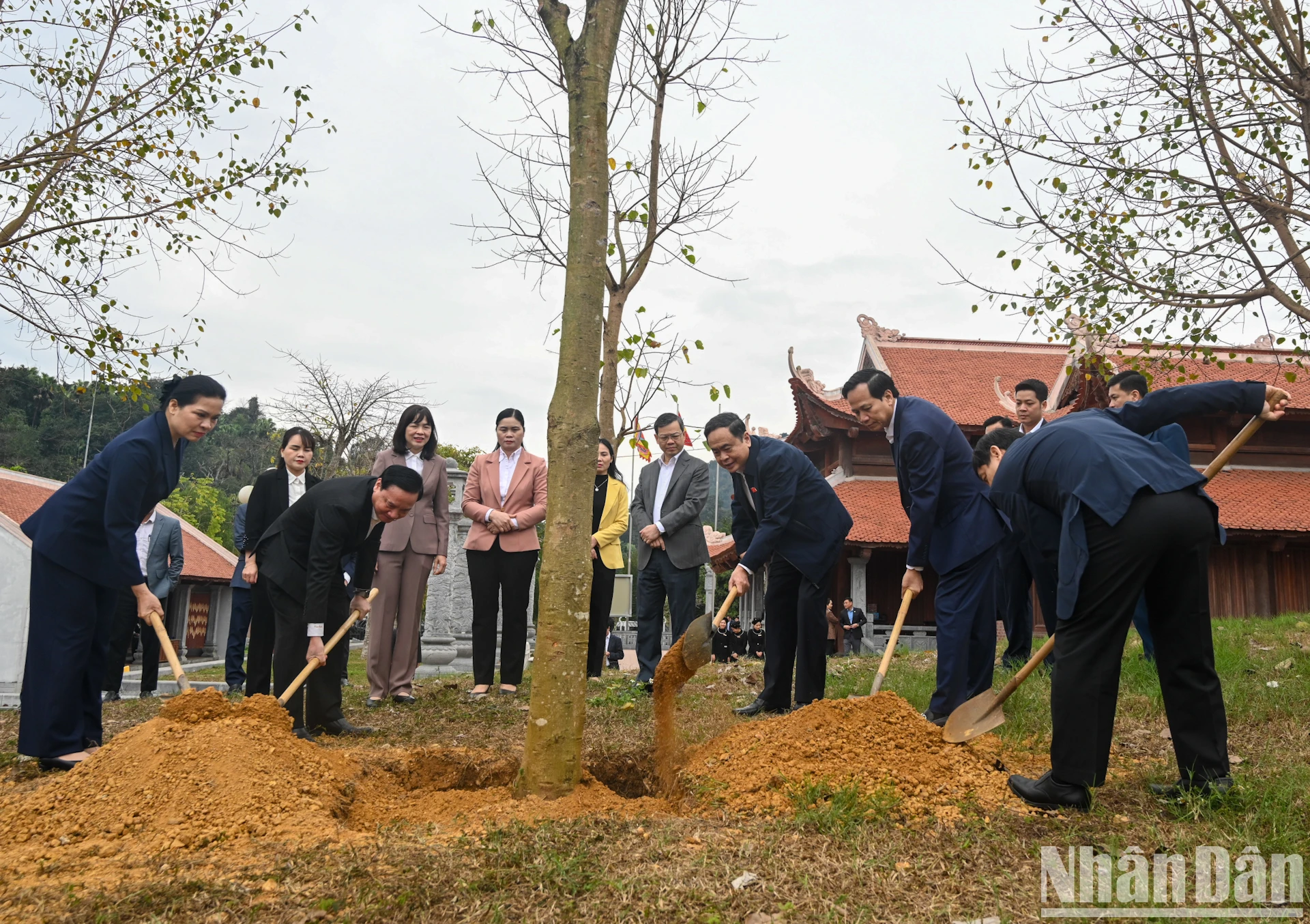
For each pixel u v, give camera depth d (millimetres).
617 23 3811
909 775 3607
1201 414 3520
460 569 10500
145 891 2559
